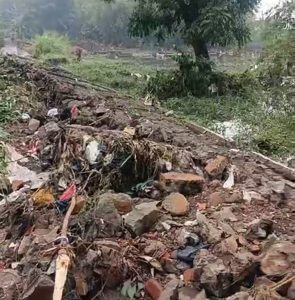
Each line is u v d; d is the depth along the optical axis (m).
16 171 6.67
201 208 5.03
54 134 7.43
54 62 20.23
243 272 3.56
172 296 3.54
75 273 3.68
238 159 6.64
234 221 4.58
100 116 8.60
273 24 10.15
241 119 9.38
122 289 3.79
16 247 4.50
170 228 4.59
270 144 7.79
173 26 13.91
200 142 7.40
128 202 4.85
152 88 12.61
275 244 3.87
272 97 10.13
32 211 4.94
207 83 12.18
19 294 3.57
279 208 5.04
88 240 4.17
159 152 5.91
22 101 10.18
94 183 5.60
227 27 12.20
